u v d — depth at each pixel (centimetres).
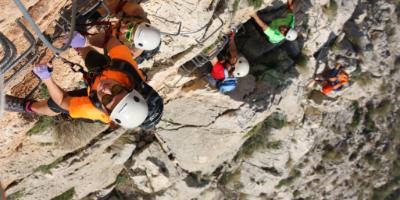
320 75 1282
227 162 1255
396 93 1530
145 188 1105
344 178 1580
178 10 709
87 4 518
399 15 1480
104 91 398
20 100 509
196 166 1144
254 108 1045
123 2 506
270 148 1262
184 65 918
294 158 1362
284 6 1033
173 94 975
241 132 1084
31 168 778
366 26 1419
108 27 490
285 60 1128
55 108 484
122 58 415
